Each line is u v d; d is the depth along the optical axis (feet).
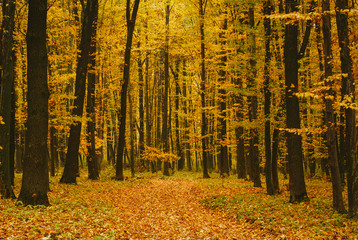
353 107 27.68
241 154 73.97
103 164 117.91
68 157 54.75
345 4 32.07
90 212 31.89
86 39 55.01
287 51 40.73
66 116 49.60
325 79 30.14
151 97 126.82
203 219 35.73
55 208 31.12
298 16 29.73
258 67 49.14
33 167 31.63
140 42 88.84
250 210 35.70
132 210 37.81
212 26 71.77
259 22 56.75
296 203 38.47
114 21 74.28
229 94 70.08
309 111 59.26
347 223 28.30
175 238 27.66
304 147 68.44
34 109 31.78
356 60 36.47
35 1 31.60
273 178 48.80
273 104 55.21
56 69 56.65
